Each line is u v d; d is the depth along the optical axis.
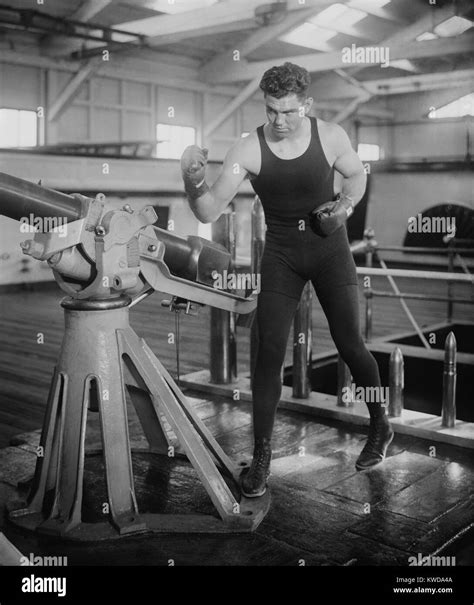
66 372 1.98
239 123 15.06
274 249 2.15
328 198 2.10
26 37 10.98
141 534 1.90
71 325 1.99
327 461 2.49
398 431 2.80
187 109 13.84
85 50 10.87
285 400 3.15
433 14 12.58
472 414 4.14
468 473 2.37
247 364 4.32
